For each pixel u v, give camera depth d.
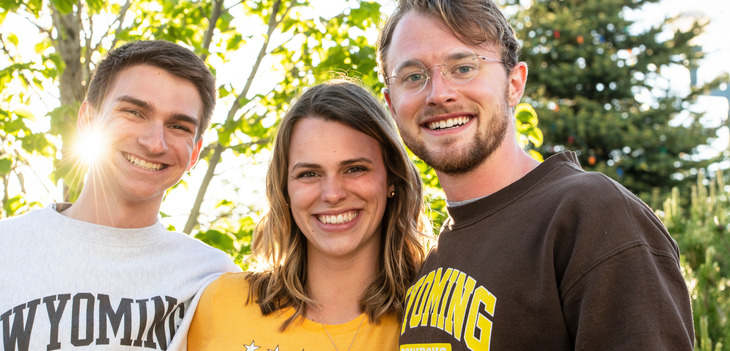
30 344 2.12
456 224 2.03
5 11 4.01
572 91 16.64
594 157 15.76
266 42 4.54
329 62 4.36
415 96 2.01
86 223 2.34
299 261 2.44
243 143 4.59
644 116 16.50
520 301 1.70
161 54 2.39
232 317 2.33
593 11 17.78
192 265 2.54
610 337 1.53
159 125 2.36
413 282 2.18
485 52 1.98
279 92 4.74
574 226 1.66
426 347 1.89
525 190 1.88
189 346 2.40
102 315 2.24
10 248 2.26
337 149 2.29
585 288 1.58
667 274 1.57
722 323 4.59
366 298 2.36
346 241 2.33
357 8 4.23
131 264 2.38
